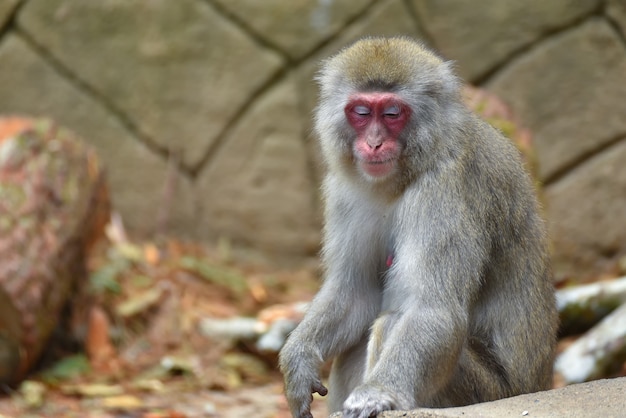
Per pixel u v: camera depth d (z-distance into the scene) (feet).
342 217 28.84
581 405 23.31
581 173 53.78
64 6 55.98
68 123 56.34
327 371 41.16
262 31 55.01
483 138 27.61
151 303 44.88
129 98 56.13
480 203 26.68
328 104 28.22
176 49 55.62
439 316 25.45
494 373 27.35
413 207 26.58
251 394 39.86
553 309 28.68
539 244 28.17
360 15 54.29
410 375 24.95
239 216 56.34
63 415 36.42
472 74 54.08
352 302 28.78
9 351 39.32
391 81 26.96
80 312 43.52
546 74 53.57
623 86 53.06
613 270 52.65
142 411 37.14
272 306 49.39
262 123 55.52
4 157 41.98
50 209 41.86
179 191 56.13
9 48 56.29
